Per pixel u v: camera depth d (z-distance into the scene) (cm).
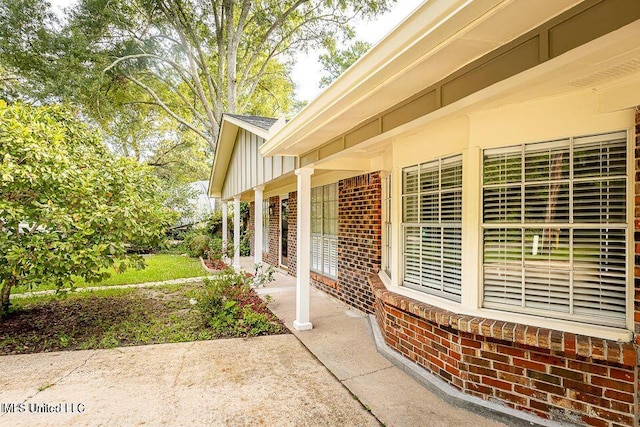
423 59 209
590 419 259
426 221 400
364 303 614
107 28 1614
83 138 761
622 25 144
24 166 501
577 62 204
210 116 1928
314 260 862
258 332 521
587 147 271
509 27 175
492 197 321
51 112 735
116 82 1755
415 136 409
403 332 411
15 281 556
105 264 547
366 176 602
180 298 757
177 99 2156
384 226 557
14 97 1471
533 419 279
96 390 353
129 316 619
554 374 273
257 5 1942
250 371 395
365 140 348
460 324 315
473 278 328
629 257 250
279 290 829
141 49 1742
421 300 392
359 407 318
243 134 1038
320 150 477
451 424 289
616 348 242
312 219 872
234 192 1170
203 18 1950
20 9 1402
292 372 391
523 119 297
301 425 292
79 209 557
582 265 276
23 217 510
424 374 364
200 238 1531
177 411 314
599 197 267
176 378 379
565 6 159
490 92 208
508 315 304
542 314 293
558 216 285
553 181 287
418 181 411
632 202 247
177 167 2353
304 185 544
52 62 1448
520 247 306
